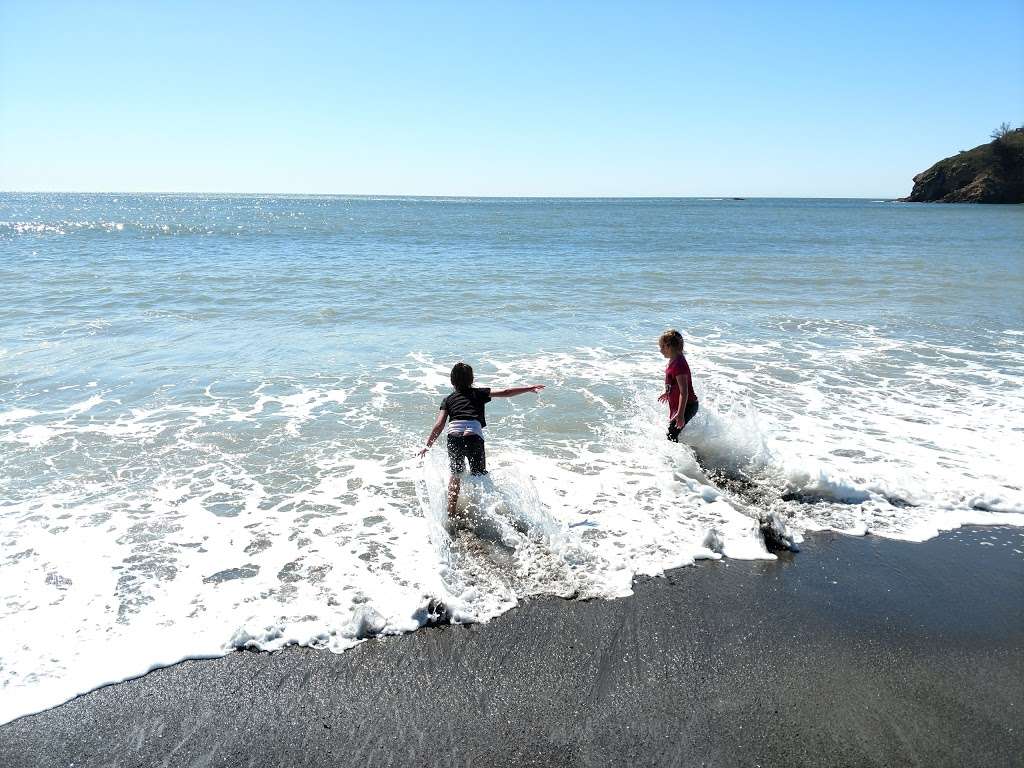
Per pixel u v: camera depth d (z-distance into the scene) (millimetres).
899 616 4191
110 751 3100
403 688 3535
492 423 7457
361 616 3941
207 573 4465
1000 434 7230
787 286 18500
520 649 3842
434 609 4098
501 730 3266
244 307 13945
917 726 3307
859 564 4777
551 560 4695
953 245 33188
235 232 40250
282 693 3480
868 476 6102
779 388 8961
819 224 57125
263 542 4867
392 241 33375
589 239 36469
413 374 9320
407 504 5500
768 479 6000
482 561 4668
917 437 7133
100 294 15180
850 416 7820
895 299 16406
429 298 15531
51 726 3219
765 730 3271
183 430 7051
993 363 10375
